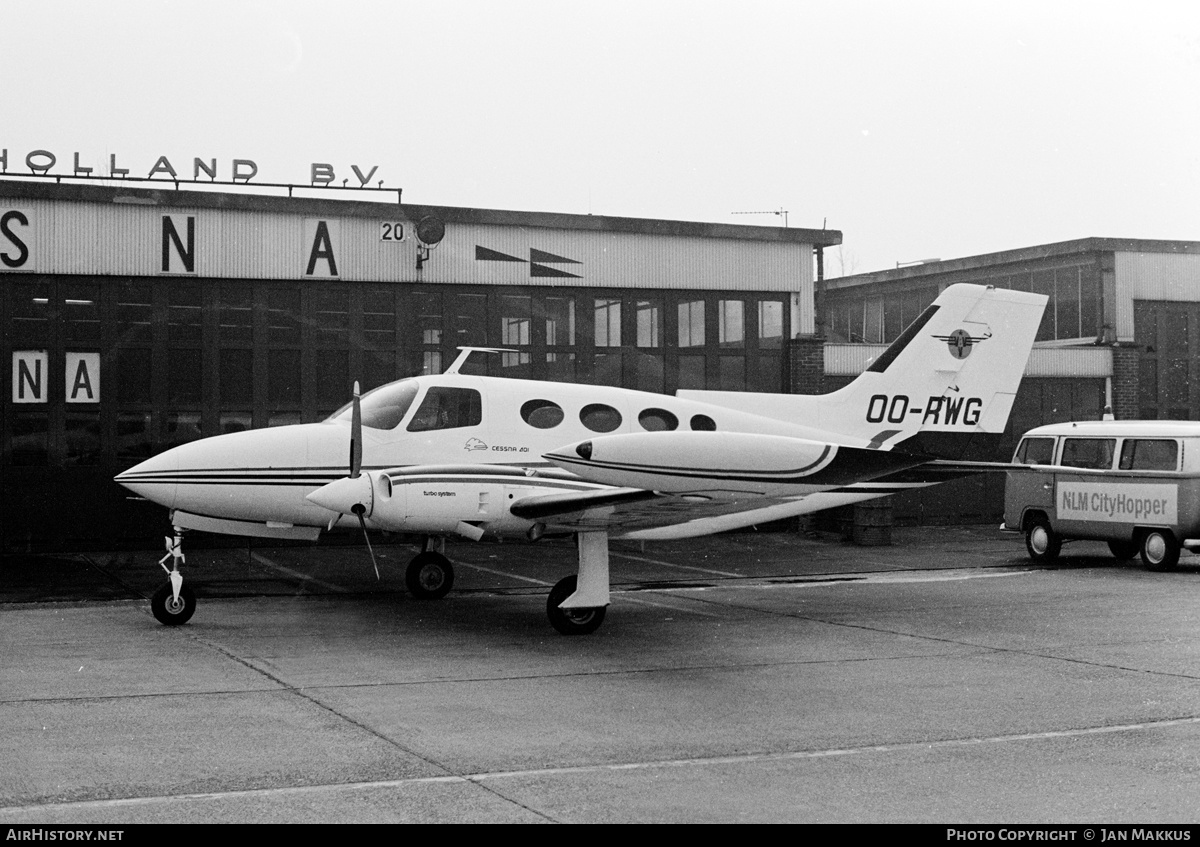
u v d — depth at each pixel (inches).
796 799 226.1
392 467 474.9
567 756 256.7
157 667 357.4
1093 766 250.4
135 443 717.3
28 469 698.8
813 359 857.5
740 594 553.9
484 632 435.2
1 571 619.8
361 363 760.3
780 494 383.2
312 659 374.9
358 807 218.1
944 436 557.6
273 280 743.1
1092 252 971.3
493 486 432.8
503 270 789.2
